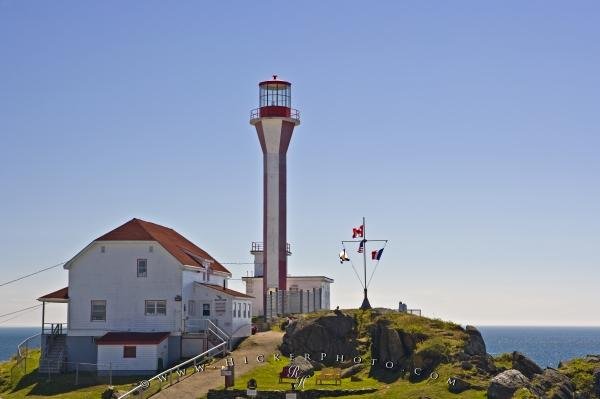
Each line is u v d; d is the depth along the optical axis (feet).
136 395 245.04
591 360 266.77
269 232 403.95
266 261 403.34
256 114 408.05
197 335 310.04
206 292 323.37
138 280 313.12
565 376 251.60
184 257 322.55
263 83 411.75
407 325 272.51
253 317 383.45
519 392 220.43
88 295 313.53
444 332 268.82
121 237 314.55
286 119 402.93
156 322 310.86
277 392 236.22
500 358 260.42
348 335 292.40
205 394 243.40
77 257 314.96
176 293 311.47
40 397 267.39
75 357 310.24
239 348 306.14
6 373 303.27
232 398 238.27
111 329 311.47
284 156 408.46
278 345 305.53
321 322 295.07
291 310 395.96
